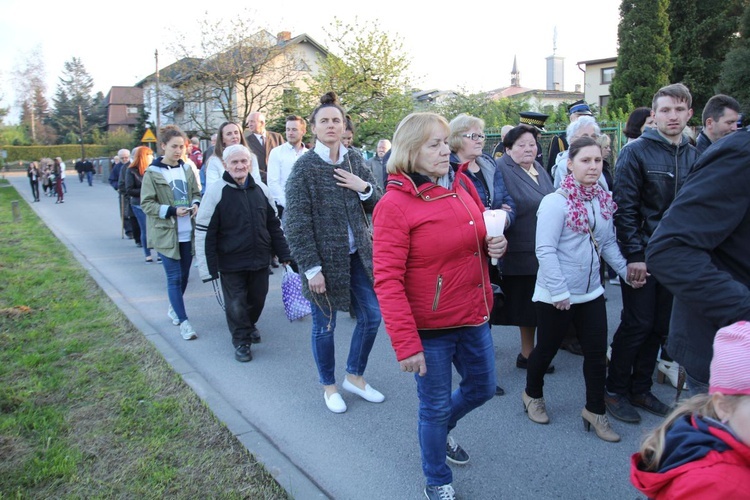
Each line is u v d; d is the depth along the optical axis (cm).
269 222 488
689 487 137
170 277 526
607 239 337
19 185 3575
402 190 247
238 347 476
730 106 407
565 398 389
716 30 2531
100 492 274
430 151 242
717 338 153
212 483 283
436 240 244
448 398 263
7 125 5409
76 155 6481
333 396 382
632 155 349
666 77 2538
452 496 268
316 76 2233
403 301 243
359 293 378
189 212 516
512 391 403
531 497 280
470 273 253
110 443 319
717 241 181
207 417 353
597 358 328
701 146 427
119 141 5959
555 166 566
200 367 462
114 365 435
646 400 366
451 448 309
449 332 255
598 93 3850
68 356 456
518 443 332
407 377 434
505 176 411
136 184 875
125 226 1170
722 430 143
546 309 335
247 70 2325
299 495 277
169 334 546
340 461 317
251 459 306
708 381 201
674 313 216
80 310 588
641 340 348
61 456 302
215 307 640
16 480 282
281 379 435
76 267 826
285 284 473
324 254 360
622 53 2612
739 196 178
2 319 548
